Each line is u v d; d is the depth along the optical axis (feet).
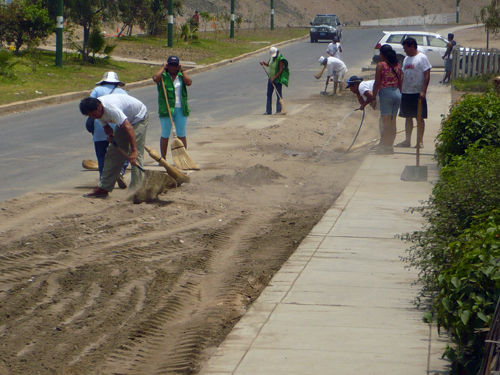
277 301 21.88
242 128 65.05
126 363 19.02
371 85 51.47
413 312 20.85
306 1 365.20
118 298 23.97
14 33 112.27
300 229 32.58
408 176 41.16
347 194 37.68
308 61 143.74
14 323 21.68
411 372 16.76
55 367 18.69
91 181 42.98
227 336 19.21
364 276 24.21
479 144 40.70
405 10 406.82
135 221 33.65
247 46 181.88
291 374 16.70
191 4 302.45
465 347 16.70
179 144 46.52
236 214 35.53
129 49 148.15
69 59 120.78
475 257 17.75
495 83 51.93
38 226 32.37
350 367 17.04
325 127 66.39
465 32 251.19
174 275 26.37
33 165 47.75
